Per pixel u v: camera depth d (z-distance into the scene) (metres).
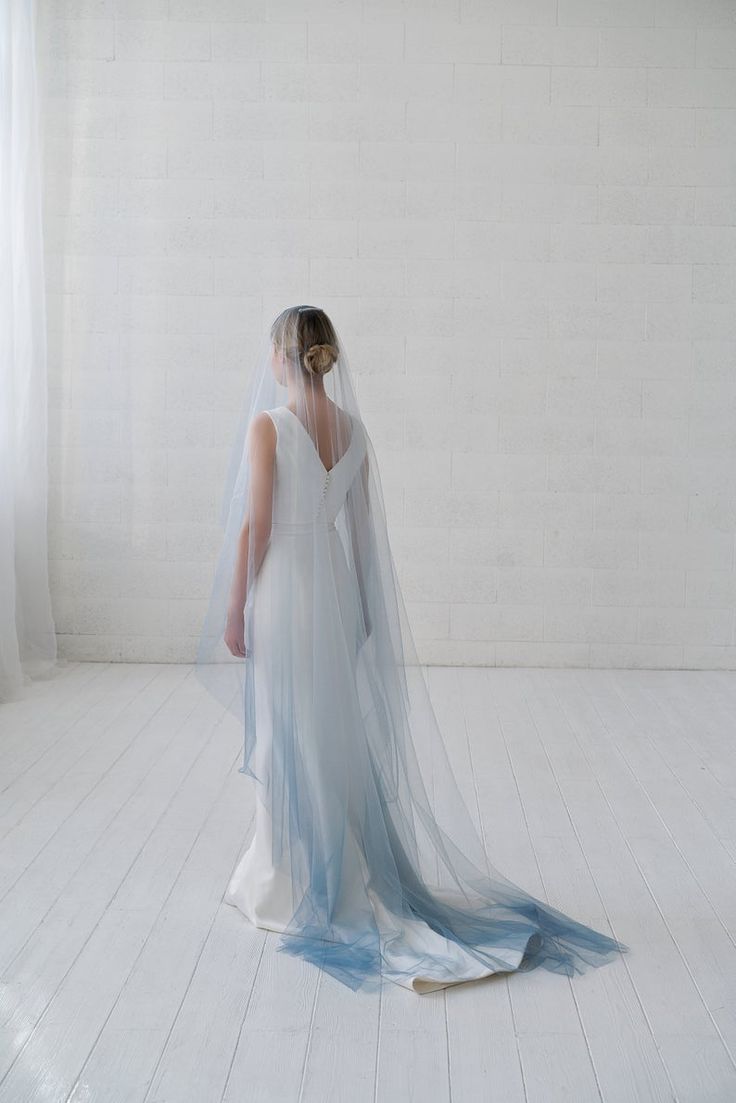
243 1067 2.30
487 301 5.68
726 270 5.64
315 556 2.86
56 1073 2.27
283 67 5.59
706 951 2.81
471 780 4.11
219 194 5.64
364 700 2.95
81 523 5.79
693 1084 2.25
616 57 5.57
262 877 2.92
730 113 5.58
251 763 2.94
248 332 5.70
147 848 3.43
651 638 5.82
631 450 5.73
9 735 4.58
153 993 2.59
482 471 5.75
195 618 5.82
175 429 5.74
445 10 5.57
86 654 5.84
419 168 5.62
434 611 5.83
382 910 2.85
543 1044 2.39
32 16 5.28
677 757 4.40
